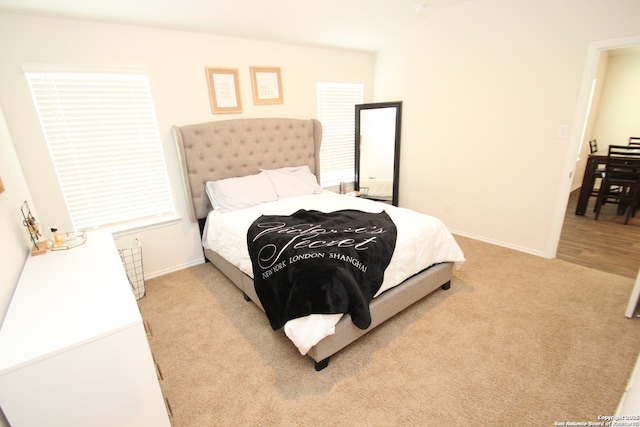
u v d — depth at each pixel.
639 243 3.35
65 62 2.31
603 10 2.37
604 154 4.25
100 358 1.04
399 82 3.99
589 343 1.89
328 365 1.81
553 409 1.47
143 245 2.92
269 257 1.94
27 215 1.96
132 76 2.62
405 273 2.09
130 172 2.77
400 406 1.53
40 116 2.32
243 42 3.15
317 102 3.89
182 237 3.13
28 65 2.17
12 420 0.95
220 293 2.69
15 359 0.92
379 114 4.15
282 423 1.47
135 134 2.73
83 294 1.28
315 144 3.87
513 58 2.92
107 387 1.08
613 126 5.48
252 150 3.33
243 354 1.94
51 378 0.97
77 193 2.56
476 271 2.83
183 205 3.09
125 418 1.13
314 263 1.72
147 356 1.12
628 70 5.18
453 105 3.48
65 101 2.38
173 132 2.84
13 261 1.55
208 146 3.03
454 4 3.19
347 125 4.38
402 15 3.30
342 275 1.69
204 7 2.50
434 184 3.89
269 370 1.80
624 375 1.65
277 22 2.95
